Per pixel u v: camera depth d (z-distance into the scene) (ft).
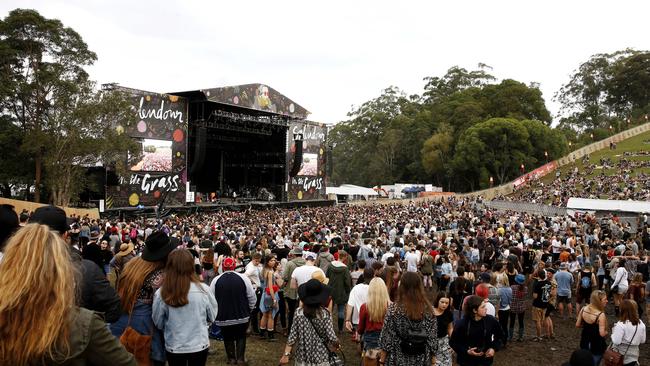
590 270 48.91
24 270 7.80
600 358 28.55
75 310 8.27
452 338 22.65
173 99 150.30
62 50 129.49
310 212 148.25
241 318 27.27
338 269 37.83
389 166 334.44
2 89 119.24
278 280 35.94
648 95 360.89
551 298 42.01
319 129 212.43
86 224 71.05
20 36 126.82
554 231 85.46
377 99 379.96
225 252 34.04
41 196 142.10
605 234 78.54
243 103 168.96
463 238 74.38
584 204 133.59
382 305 23.94
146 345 17.13
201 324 17.81
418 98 390.42
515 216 124.16
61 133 121.19
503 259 56.95
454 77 379.55
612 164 246.68
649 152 255.29
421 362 19.57
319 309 20.76
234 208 171.42
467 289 33.35
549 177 249.96
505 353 38.17
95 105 120.06
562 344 40.70
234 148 207.62
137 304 17.88
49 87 125.18
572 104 403.13
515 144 253.85
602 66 385.91
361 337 29.76
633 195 180.14
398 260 52.31
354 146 387.14
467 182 284.61
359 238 71.56
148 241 18.54
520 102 301.43
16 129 128.77
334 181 401.49
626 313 26.50
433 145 287.28
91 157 126.41
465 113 298.76
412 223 95.35
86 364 8.30
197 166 156.97
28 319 7.61
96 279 13.87
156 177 145.59
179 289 17.25
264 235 62.39
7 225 13.94
